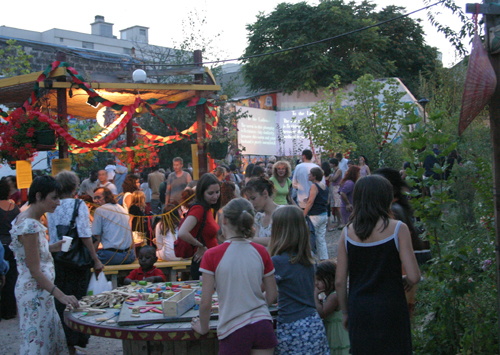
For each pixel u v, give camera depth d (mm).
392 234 2602
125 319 2941
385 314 2531
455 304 3645
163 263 6145
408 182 3725
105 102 6918
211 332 2766
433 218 3633
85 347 4535
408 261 2551
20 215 3467
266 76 28031
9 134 6152
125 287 3891
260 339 2566
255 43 27984
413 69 30484
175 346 3031
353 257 2695
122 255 5961
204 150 7648
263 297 2721
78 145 6543
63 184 4273
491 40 3000
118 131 6926
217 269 2645
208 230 4273
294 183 7738
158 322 2932
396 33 30281
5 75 10555
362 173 11078
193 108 16734
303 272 2898
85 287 4316
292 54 26203
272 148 24891
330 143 15180
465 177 4879
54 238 4207
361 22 26938
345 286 2785
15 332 5133
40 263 3477
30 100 6578
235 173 9961
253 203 4020
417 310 4316
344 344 3316
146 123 16516
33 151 6355
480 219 4504
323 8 26828
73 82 6598
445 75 11719
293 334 2785
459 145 6801
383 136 13273
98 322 3010
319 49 25922
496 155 3062
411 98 21281
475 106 2938
